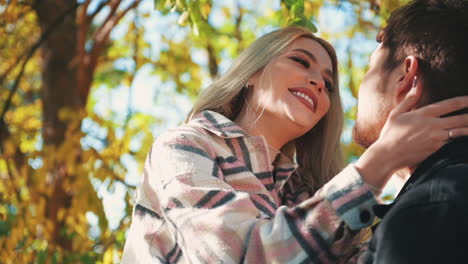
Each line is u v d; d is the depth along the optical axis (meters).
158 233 2.05
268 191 2.32
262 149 2.33
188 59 7.26
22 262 4.75
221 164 2.19
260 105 2.48
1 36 6.57
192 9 3.20
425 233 1.47
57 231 5.22
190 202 1.90
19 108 7.03
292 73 2.46
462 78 1.72
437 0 1.82
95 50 6.38
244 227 1.75
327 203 1.64
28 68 7.12
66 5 6.39
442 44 1.75
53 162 5.24
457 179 1.52
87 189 4.80
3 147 5.80
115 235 4.68
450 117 1.67
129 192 4.96
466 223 1.47
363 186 1.63
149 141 5.52
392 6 4.08
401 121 1.68
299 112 2.43
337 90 2.71
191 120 2.33
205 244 1.79
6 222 4.78
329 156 2.72
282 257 1.64
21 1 6.32
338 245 1.63
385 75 1.87
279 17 4.42
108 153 5.24
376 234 1.56
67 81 6.32
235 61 2.57
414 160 1.65
